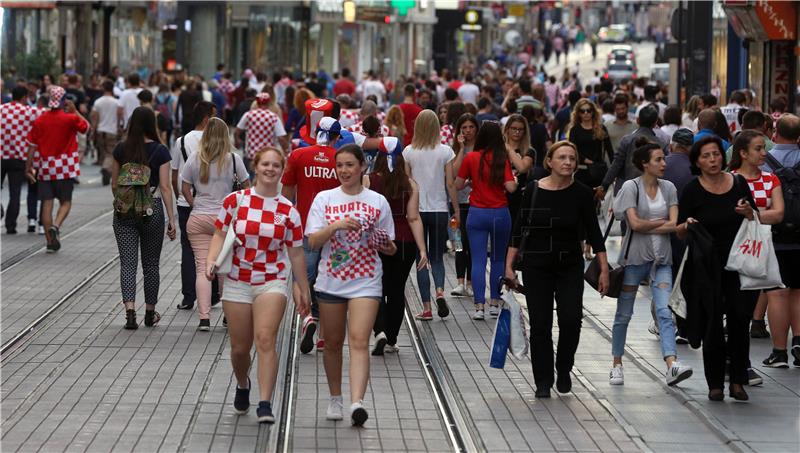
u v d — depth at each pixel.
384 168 26.38
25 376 24.66
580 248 23.83
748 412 22.66
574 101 51.25
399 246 26.77
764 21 50.31
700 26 59.03
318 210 21.27
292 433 21.06
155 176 29.45
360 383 21.23
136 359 26.27
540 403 23.33
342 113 40.69
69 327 29.50
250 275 21.16
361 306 21.22
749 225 23.27
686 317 23.61
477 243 31.05
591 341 29.33
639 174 35.38
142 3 110.06
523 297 34.75
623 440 20.84
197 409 22.42
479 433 21.19
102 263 38.78
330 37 133.62
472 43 198.50
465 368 26.16
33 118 44.62
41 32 94.31
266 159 21.02
